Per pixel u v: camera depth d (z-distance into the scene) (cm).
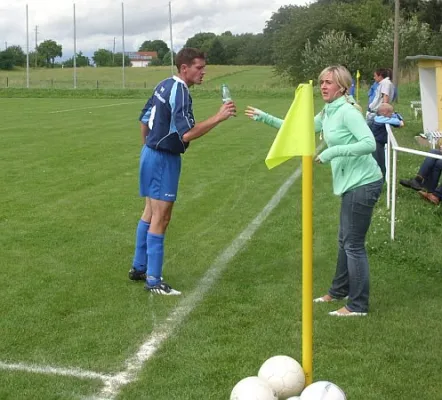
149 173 498
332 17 5022
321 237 679
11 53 7406
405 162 1130
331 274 559
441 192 809
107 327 441
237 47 9219
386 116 907
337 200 869
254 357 392
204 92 3953
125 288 523
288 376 306
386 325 442
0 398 343
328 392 287
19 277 549
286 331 431
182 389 353
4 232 705
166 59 9444
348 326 440
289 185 989
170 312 469
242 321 450
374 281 536
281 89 4050
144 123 516
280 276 554
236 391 294
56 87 4391
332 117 446
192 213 800
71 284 532
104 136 1691
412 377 366
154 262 509
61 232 706
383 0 6206
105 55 9519
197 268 579
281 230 711
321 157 428
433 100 1370
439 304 485
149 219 525
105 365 383
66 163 1216
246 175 1086
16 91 4066
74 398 344
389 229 679
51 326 442
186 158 1288
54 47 9456
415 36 4369
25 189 959
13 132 1777
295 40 5019
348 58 4425
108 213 802
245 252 628
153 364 384
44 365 383
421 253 599
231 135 1717
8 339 420
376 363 383
